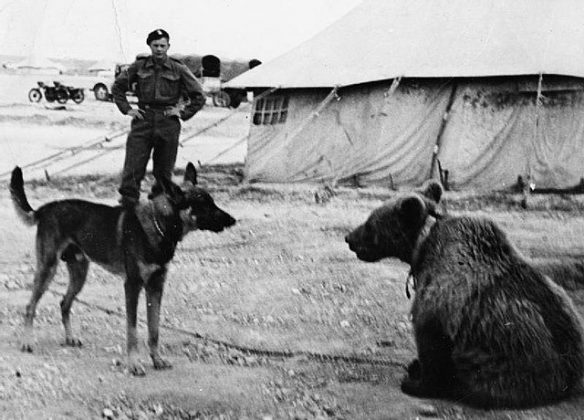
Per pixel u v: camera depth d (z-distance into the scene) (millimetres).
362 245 4465
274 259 7254
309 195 11125
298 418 3908
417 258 4309
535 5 12836
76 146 14797
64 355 4797
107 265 4734
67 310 5051
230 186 11891
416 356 4945
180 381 4391
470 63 12109
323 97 12891
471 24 12859
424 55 12625
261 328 5453
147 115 6566
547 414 3916
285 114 13250
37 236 4992
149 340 4617
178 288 6309
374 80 12367
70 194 10422
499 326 3969
